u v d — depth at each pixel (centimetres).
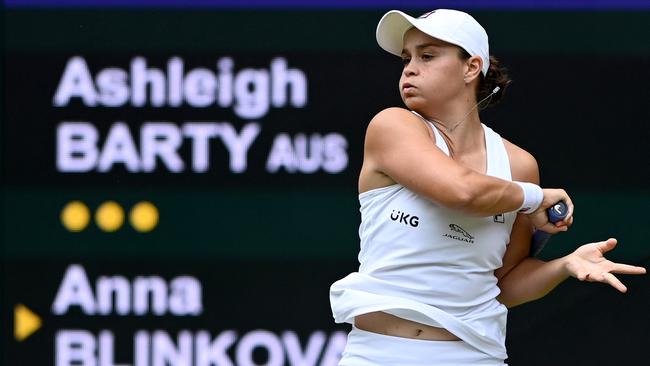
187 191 2062
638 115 2044
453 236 1340
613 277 1333
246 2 2053
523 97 2050
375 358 1370
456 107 1377
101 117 2067
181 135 2059
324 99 2050
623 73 2045
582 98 2048
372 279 1358
